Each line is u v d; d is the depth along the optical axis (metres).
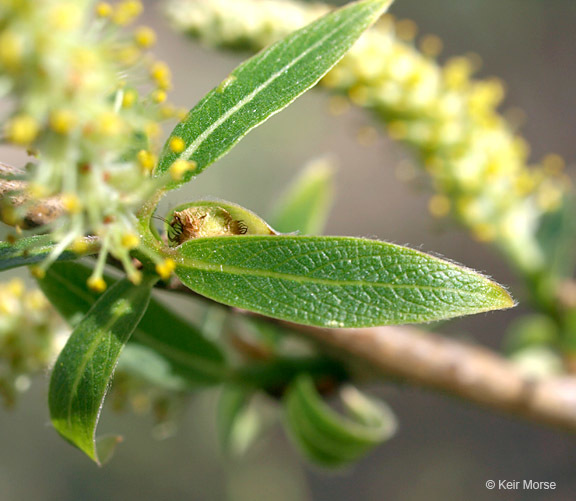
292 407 0.15
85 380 0.11
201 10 0.16
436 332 0.19
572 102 0.40
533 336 0.18
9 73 0.09
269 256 0.11
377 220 0.42
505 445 0.37
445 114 0.17
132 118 0.10
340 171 0.42
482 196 0.18
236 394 0.17
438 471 0.37
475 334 0.37
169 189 0.11
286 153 0.41
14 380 0.14
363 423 0.17
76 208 0.10
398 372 0.16
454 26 0.41
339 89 0.17
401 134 0.18
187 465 0.35
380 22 0.18
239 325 0.16
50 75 0.09
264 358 0.16
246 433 0.18
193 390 0.15
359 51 0.17
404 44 0.18
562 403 0.16
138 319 0.11
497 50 0.41
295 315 0.11
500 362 0.16
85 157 0.10
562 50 0.40
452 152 0.18
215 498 0.35
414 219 0.41
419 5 0.41
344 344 0.15
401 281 0.10
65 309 0.13
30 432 0.34
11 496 0.33
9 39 0.09
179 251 0.11
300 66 0.11
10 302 0.14
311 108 0.42
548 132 0.40
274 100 0.11
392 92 0.17
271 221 0.18
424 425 0.38
